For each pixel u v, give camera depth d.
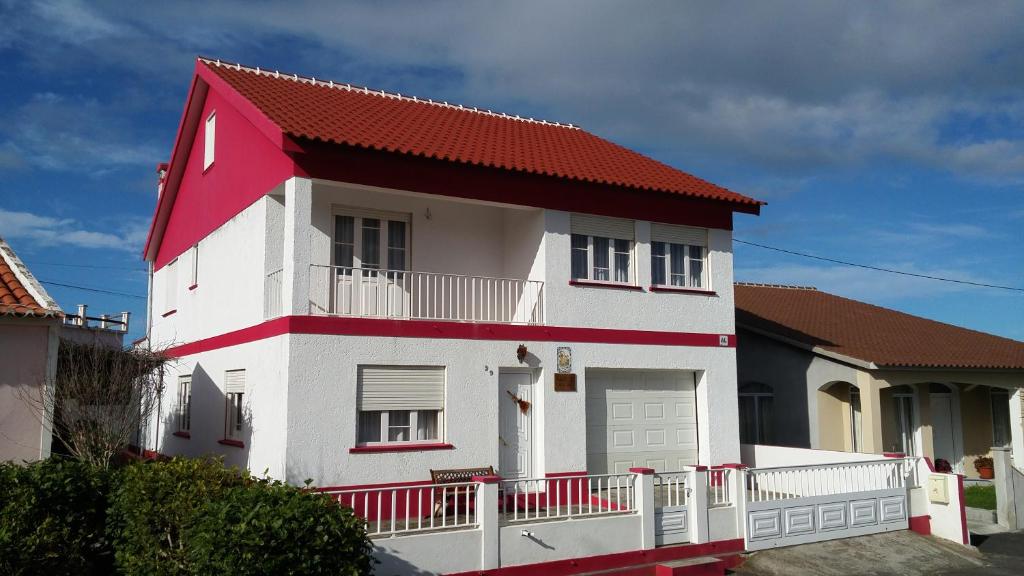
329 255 13.68
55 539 8.75
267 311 12.93
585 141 18.70
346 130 12.97
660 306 15.26
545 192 14.16
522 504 13.30
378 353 12.23
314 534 7.77
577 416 13.97
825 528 13.27
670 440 15.45
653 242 15.59
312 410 11.62
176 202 19.33
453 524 10.37
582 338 14.23
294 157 11.96
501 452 13.41
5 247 12.52
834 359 17.78
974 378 19.17
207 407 15.43
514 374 13.71
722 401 15.77
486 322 13.28
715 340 15.84
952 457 21.75
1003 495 15.76
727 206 16.23
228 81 15.01
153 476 9.07
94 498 9.37
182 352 17.42
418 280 14.39
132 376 13.40
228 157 15.45
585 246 14.74
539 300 14.05
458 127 16.31
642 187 14.89
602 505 13.13
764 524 12.62
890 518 14.10
